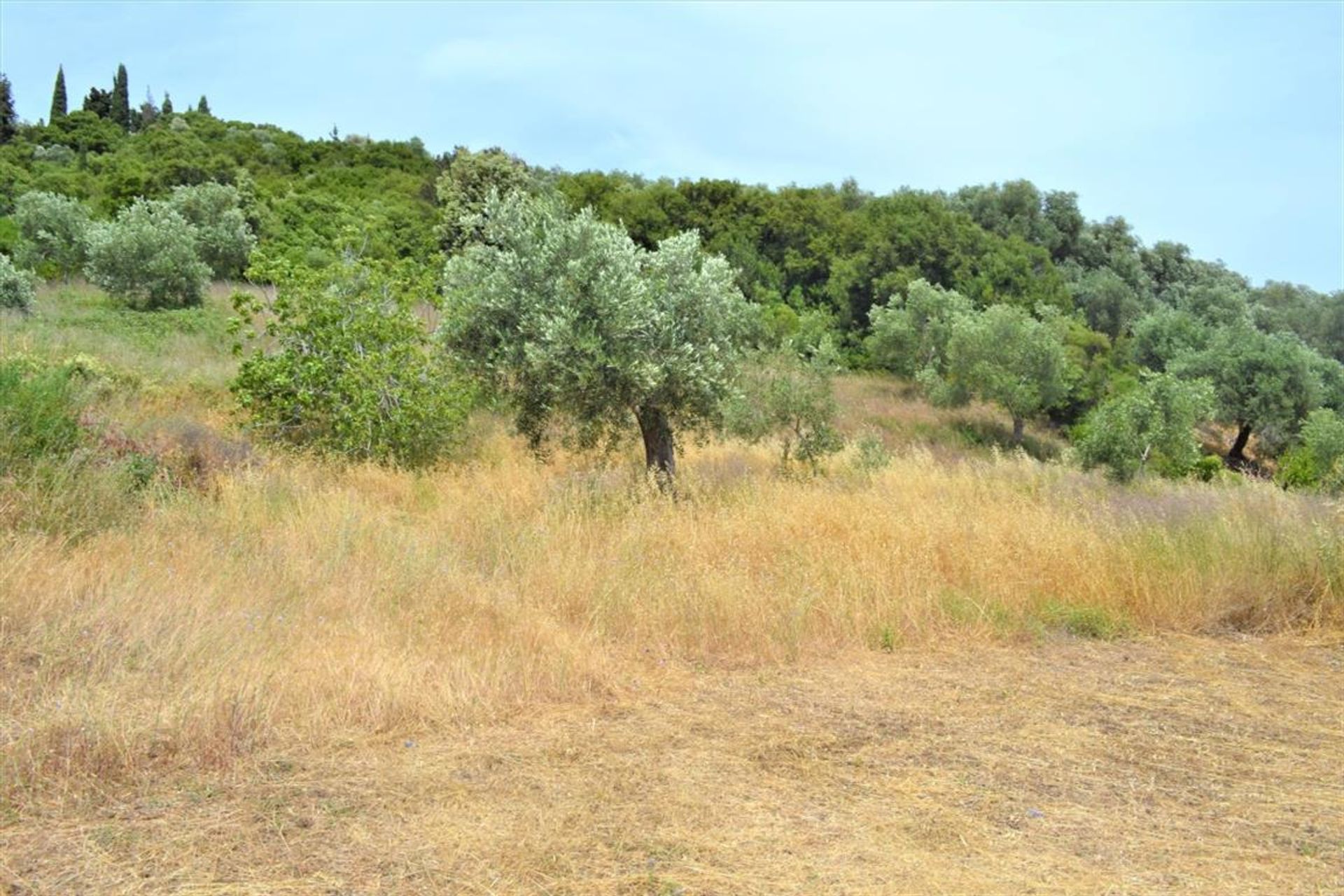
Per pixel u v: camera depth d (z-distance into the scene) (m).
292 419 12.27
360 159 48.50
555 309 10.02
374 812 3.44
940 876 3.07
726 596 6.09
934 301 32.91
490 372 10.52
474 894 2.89
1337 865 3.22
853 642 6.00
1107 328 48.22
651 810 3.52
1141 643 6.31
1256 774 4.07
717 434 12.40
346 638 5.19
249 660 4.72
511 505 8.80
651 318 10.20
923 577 6.85
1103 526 8.20
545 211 10.76
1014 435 28.78
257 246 29.47
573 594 6.25
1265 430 33.41
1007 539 7.68
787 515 8.19
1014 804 3.68
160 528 7.02
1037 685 5.29
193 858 3.06
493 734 4.27
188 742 3.87
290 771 3.77
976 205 58.12
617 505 8.69
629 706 4.73
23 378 8.83
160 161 37.84
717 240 40.31
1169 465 20.09
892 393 31.72
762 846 3.25
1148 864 3.21
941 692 5.12
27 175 37.19
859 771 3.98
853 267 40.25
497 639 5.42
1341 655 6.06
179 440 10.19
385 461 11.59
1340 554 7.28
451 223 35.06
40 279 23.38
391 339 12.55
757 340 13.72
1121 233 62.94
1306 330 57.56
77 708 4.02
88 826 3.25
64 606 5.18
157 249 22.45
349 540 7.06
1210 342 36.34
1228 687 5.36
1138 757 4.24
